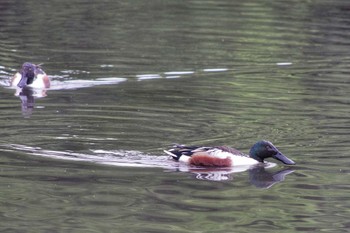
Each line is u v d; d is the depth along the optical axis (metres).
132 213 12.76
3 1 32.44
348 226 12.49
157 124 17.56
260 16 30.83
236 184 14.28
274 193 13.84
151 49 25.34
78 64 23.34
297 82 21.81
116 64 23.39
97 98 19.75
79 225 12.23
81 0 33.56
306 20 30.27
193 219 12.57
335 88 21.17
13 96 20.02
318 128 17.50
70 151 15.60
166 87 20.98
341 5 33.22
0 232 11.91
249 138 16.77
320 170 14.99
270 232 12.19
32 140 16.20
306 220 12.68
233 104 19.42
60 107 18.86
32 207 12.91
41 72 21.17
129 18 30.05
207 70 22.97
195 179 14.45
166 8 32.16
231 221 12.58
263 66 23.58
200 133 17.05
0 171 14.45
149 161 15.28
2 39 26.19
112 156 15.43
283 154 15.72
